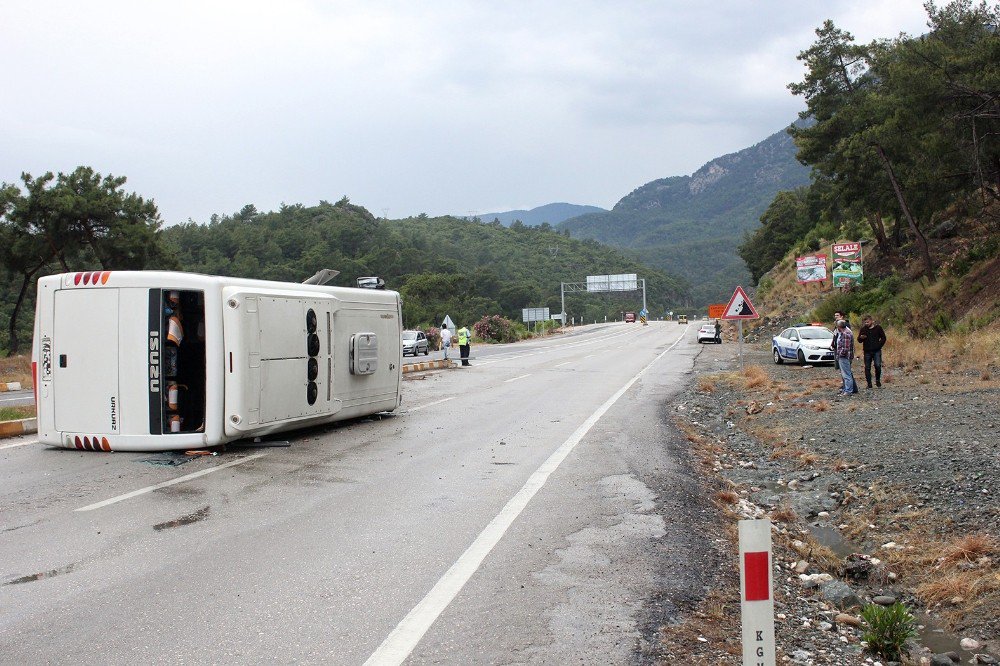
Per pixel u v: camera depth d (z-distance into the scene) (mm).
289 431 12711
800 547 7301
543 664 4336
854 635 5418
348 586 5535
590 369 30531
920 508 8281
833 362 26531
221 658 4324
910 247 45688
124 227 44531
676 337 66750
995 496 8094
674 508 8062
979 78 27234
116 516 7492
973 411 13023
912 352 24422
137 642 4539
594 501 8289
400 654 4406
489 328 69250
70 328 10938
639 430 13820
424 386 23156
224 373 10789
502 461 10617
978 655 5148
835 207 45469
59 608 5082
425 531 7027
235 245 137000
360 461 10523
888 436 11680
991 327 24359
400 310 15797
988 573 6355
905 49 29359
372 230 166000
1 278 46188
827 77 43781
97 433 10828
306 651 4430
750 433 14016
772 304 59875
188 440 10727
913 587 6547
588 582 5723
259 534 6887
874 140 36781
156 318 10680
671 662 4449
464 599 5312
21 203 42562
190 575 5758
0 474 9492
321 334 12719
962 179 30562
